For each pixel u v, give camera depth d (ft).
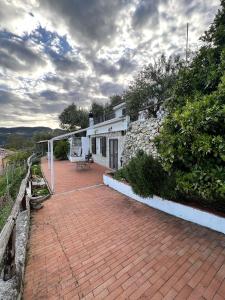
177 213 15.16
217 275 8.57
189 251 10.49
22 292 8.27
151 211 16.72
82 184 28.37
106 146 41.75
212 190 11.44
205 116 11.33
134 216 15.83
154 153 23.04
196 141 11.62
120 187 23.07
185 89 16.40
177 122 13.42
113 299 7.73
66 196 22.70
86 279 8.94
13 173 42.19
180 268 9.20
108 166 40.91
